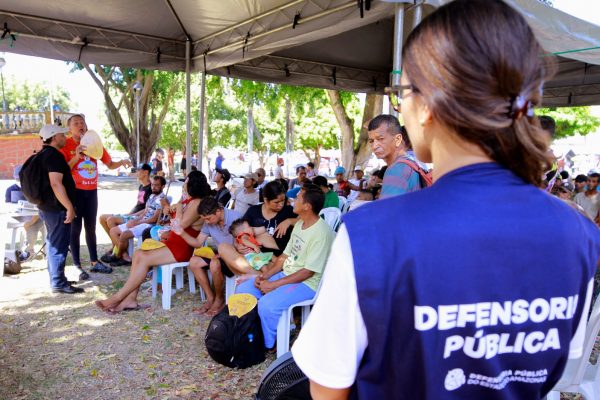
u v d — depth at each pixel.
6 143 19.22
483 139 0.66
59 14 6.15
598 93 9.68
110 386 2.88
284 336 3.18
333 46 8.32
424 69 0.67
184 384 2.92
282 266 3.52
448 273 0.63
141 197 6.67
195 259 4.19
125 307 4.21
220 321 3.14
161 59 7.23
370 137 2.81
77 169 5.17
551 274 0.66
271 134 33.09
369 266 0.64
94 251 5.46
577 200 5.81
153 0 6.05
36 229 5.91
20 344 3.46
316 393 0.72
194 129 31.64
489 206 0.66
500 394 0.68
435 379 0.65
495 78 0.62
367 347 0.70
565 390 2.00
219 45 6.59
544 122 1.68
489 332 0.65
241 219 4.14
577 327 0.73
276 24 5.35
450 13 0.67
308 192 3.25
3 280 5.07
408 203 0.68
